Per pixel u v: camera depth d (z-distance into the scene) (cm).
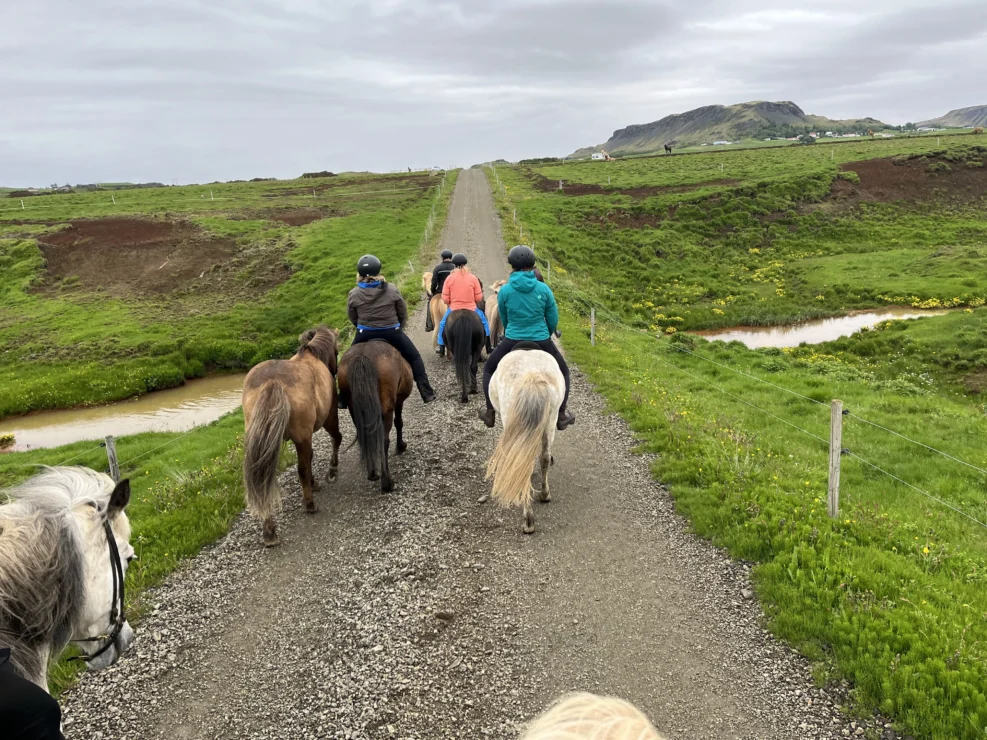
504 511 750
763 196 4644
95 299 3534
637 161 7438
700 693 465
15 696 223
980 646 470
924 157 5231
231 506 797
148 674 509
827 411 1396
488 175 7250
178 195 6419
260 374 679
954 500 941
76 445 1719
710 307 3041
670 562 638
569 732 131
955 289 2939
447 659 508
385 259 3331
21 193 7738
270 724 455
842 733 419
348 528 727
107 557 339
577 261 3647
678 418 1039
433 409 1126
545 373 649
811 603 531
